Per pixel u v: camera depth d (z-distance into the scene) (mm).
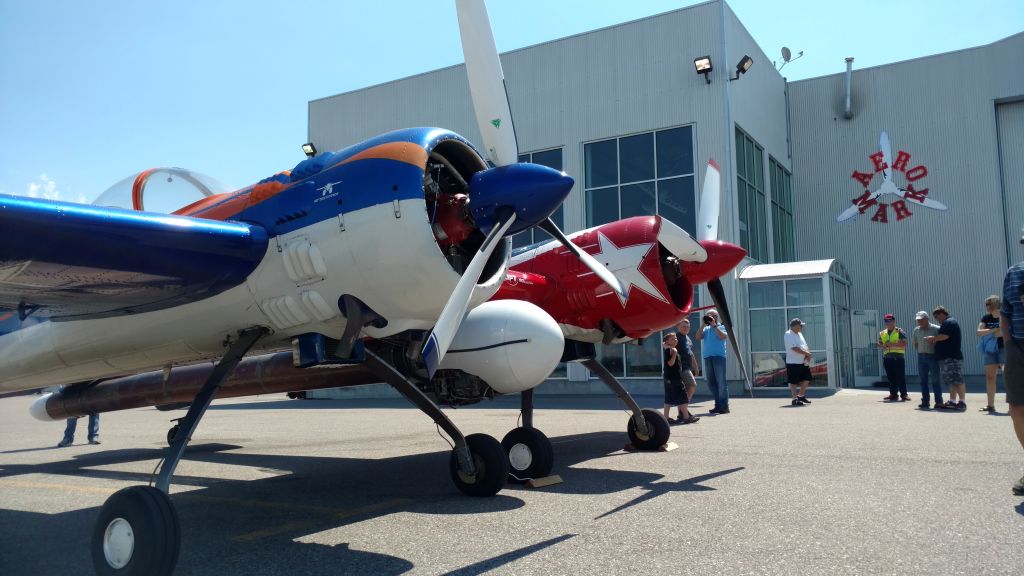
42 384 5781
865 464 4949
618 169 17172
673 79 16656
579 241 5887
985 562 2662
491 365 4598
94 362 4898
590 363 6094
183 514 4121
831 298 15078
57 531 3918
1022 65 18859
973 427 7176
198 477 5734
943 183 19531
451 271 3539
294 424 10750
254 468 6137
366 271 3516
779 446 6039
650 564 2756
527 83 18531
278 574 2852
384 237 3453
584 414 10664
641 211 16719
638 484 4508
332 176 3652
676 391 8289
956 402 10367
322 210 3598
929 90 19984
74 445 8711
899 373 11570
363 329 3826
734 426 7801
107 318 4391
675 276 5746
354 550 3158
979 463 4891
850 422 7969
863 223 20406
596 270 4961
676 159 16453
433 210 3887
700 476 4688
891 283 19859
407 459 6320
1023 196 18906
